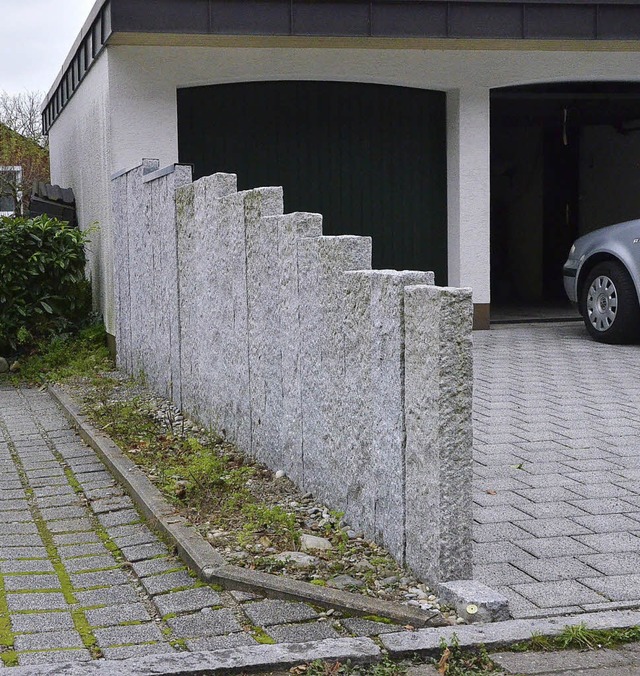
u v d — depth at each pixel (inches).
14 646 145.6
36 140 1100.5
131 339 382.0
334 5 400.5
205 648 142.6
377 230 465.7
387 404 170.9
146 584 171.9
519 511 200.2
